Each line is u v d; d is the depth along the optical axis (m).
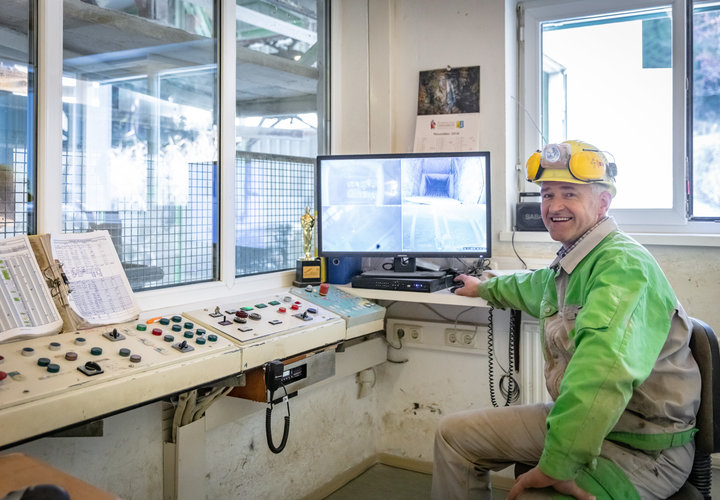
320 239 2.39
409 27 2.69
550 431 1.31
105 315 1.60
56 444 1.53
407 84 2.71
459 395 2.55
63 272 1.55
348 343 2.41
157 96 1.95
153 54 1.93
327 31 2.73
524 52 2.61
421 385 2.63
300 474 2.32
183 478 1.76
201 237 2.11
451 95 2.60
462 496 1.78
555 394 1.61
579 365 1.31
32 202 1.62
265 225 2.39
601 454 1.43
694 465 1.53
